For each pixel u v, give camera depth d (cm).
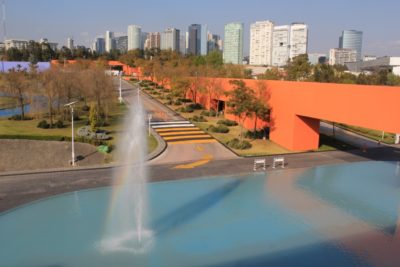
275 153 3027
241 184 2309
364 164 2825
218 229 1714
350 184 2364
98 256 1466
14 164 2647
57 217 1784
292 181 2395
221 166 2645
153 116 4388
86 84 4219
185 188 2212
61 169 2436
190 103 5350
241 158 2853
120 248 1529
